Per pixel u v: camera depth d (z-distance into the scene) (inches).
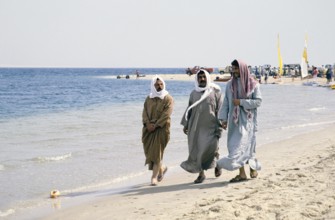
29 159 384.5
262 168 327.0
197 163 291.7
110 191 282.7
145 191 278.8
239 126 277.1
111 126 630.5
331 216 186.4
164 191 276.1
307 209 197.2
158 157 297.9
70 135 537.0
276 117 770.2
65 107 1040.2
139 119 733.9
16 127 619.8
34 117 778.2
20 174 331.3
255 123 282.0
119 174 333.7
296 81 2620.6
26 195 273.7
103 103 1189.1
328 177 262.5
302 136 525.0
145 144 300.8
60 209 242.2
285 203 209.5
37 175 328.8
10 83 2906.0
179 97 1411.2
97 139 505.4
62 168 353.7
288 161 352.8
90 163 372.5
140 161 382.9
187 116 293.1
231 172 327.9
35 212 237.8
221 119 283.6
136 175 330.6
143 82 3107.8
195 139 291.9
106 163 373.4
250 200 218.1
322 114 824.9
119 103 1187.9
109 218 218.1
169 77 3720.5
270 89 1879.9
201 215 200.1
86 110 945.5
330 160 320.8
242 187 261.9
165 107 297.3
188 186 287.1
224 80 2561.5
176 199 249.1
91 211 234.8
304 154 383.2
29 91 1887.3
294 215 189.6
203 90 289.7
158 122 294.8
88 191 283.6
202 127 290.2
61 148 444.5
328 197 216.8
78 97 1475.1
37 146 456.1
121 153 419.2
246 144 277.0
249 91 275.7
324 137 507.2
